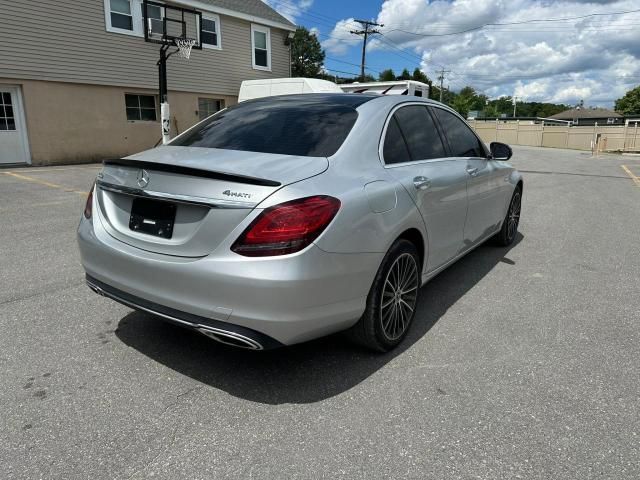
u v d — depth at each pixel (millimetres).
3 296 3869
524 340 3299
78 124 14062
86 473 2023
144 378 2740
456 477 2033
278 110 3342
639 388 2727
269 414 2441
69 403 2492
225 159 2688
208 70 17438
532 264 5043
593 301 4027
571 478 2037
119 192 2707
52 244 5402
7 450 2145
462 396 2621
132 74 15094
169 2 15727
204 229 2363
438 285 4371
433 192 3342
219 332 2346
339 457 2141
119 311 3633
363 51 39719
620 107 83875
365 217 2598
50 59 13164
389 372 2857
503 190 5035
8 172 11594
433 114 3912
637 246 5863
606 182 13133
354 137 2922
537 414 2469
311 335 2484
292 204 2291
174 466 2072
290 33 20203
